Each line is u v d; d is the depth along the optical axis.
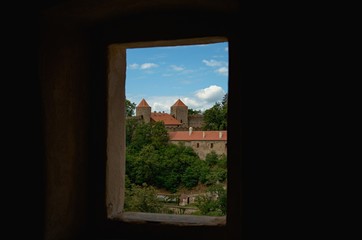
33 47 1.57
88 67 1.94
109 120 1.96
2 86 1.54
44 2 1.54
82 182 1.90
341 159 1.22
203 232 1.76
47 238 1.64
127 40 1.89
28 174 1.58
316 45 1.26
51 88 1.67
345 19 1.23
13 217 1.54
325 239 1.22
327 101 1.24
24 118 1.57
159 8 1.74
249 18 1.32
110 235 1.91
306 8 1.27
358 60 1.21
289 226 1.26
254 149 1.30
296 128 1.27
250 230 1.29
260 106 1.30
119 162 2.08
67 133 1.77
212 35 1.71
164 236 1.82
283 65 1.29
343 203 1.21
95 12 1.73
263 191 1.29
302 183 1.25
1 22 1.56
